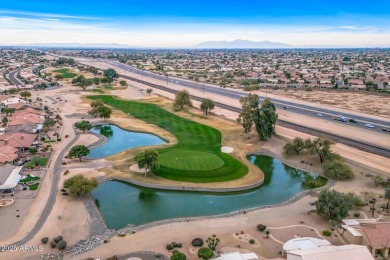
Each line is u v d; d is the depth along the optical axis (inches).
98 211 3548.2
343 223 3221.0
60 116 7539.4
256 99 6309.1
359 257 2511.1
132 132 6628.9
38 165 4611.2
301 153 5241.1
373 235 2819.9
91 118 7465.6
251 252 2807.6
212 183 4232.3
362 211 3506.4
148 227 3228.3
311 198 3887.8
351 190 4047.7
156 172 4493.1
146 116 7721.5
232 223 3314.5
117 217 3467.0
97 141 5846.5
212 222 3331.7
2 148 4874.5
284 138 5856.3
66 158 4936.0
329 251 2541.8
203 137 6131.9
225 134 6289.4
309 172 4726.9
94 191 4055.1
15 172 4136.3
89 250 2834.6
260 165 5068.9
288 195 4077.3
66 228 3166.8
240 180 4345.5
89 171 4495.6
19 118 6535.4
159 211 3614.7
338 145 5477.4
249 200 3922.2
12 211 3415.4
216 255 2755.9
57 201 3663.9
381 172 4419.3
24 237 2994.6
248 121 5964.6
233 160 5004.9
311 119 7185.0
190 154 5152.6
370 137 5890.8
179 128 6722.4
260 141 5866.1
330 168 4478.3
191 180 4293.8
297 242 2854.3
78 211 3486.7
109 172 4498.0
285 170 4894.2
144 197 3944.4
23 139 5349.4
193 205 3764.8
